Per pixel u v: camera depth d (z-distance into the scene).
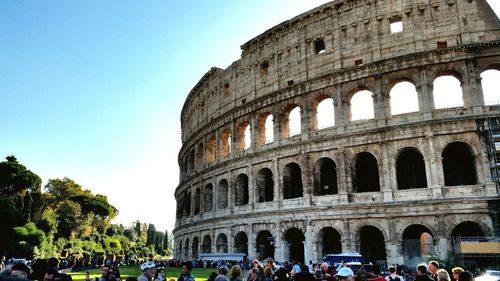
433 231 54.91
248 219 72.19
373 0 67.81
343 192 61.94
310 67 71.94
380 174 60.41
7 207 96.50
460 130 57.19
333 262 46.81
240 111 81.19
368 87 65.06
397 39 64.62
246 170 75.94
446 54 60.59
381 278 20.94
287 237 68.06
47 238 133.62
